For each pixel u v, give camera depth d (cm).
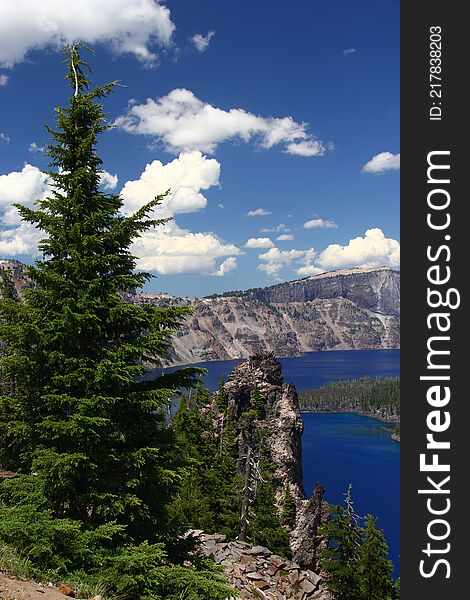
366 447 15812
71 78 1455
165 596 1164
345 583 3133
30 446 1274
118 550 1164
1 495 1223
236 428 6131
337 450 15288
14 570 955
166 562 1367
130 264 1459
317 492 4888
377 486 10900
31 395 1281
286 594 2102
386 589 3055
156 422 1444
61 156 1415
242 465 5600
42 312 1301
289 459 5753
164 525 1348
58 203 1350
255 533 3912
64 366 1298
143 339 1362
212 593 1170
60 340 1286
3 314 1303
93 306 1313
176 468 1372
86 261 1315
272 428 6269
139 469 1327
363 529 3219
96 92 1423
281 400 6662
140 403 1313
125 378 1267
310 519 4619
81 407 1212
